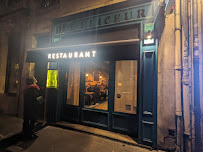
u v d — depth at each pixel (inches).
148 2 113.2
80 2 153.3
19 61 185.8
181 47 97.6
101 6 140.5
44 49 159.5
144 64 108.9
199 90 88.1
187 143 91.3
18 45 197.0
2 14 216.8
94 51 135.3
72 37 156.3
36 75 168.9
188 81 91.9
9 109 186.4
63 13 163.3
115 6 129.0
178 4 97.8
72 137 118.2
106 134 123.6
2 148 99.0
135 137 118.7
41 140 112.0
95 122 141.3
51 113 157.2
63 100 163.3
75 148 100.0
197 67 90.2
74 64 163.8
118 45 128.3
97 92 211.3
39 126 144.6
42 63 166.4
